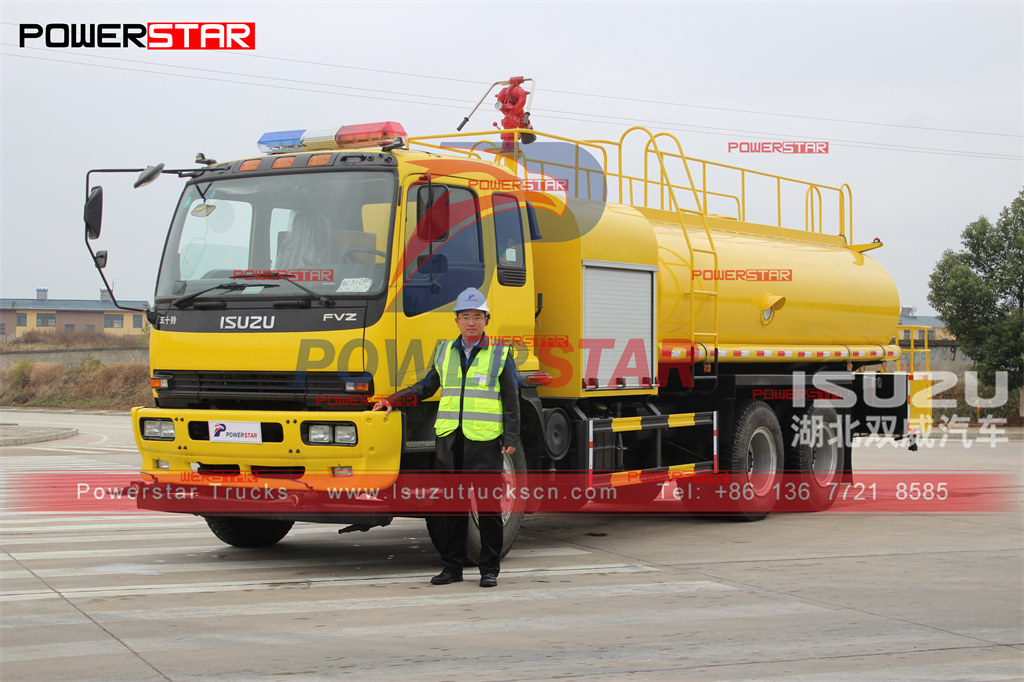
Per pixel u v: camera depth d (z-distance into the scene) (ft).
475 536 26.94
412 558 28.91
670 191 37.32
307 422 24.48
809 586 24.99
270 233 26.09
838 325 43.04
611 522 37.29
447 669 17.44
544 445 29.01
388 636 19.69
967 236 99.50
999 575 26.55
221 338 25.61
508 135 34.37
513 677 16.99
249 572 26.35
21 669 17.19
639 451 34.04
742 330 37.88
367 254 24.84
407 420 25.54
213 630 19.98
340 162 25.98
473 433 24.70
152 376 26.84
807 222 46.19
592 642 19.40
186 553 29.27
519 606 22.49
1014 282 97.30
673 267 34.45
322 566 27.43
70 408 156.66
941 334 113.09
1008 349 95.09
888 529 35.32
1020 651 19.21
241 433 25.25
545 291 30.71
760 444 38.24
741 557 29.25
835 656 18.65
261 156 27.48
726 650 18.95
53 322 293.43
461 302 24.99
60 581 24.77
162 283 27.14
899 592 24.32
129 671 17.10
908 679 17.29
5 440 81.51
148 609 21.77
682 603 22.95
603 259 31.09
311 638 19.44
